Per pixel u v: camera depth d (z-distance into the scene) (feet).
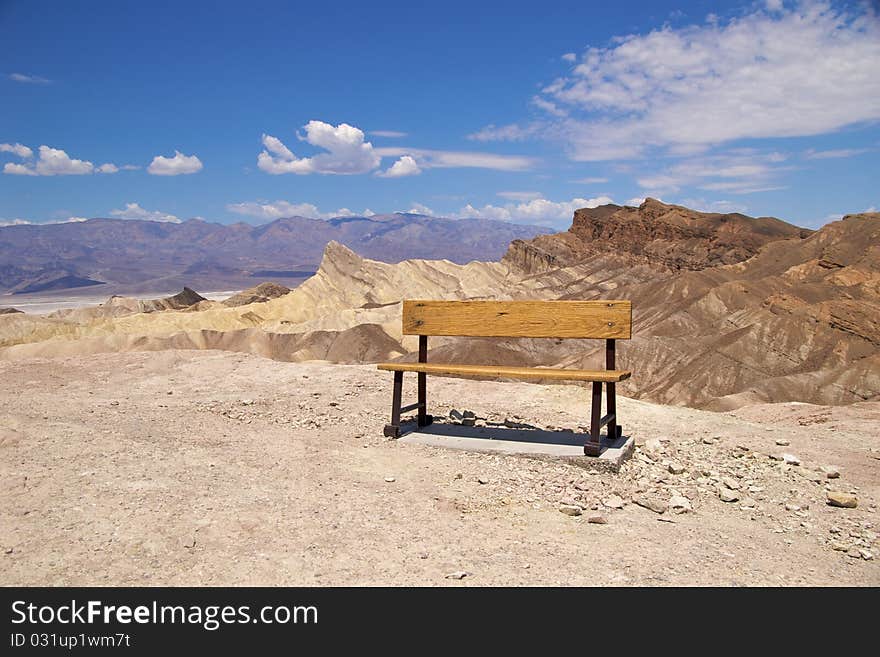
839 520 20.48
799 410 41.65
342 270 532.73
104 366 44.65
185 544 16.51
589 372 24.40
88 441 24.93
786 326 308.40
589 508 20.49
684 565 16.47
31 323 309.01
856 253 465.47
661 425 32.86
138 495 19.53
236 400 34.78
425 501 20.44
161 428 28.09
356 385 39.42
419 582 15.10
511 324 26.96
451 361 313.94
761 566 16.67
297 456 24.72
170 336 321.11
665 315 420.36
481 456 25.44
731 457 27.27
